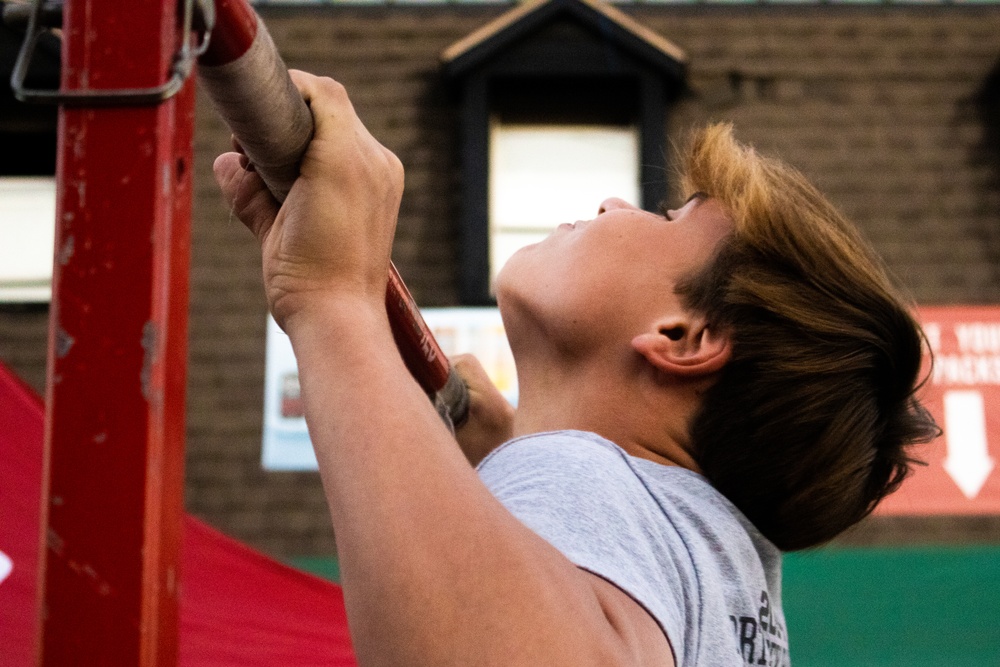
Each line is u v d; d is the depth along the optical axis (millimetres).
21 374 5949
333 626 1850
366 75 6488
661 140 6359
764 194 925
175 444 488
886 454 982
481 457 1255
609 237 944
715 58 6555
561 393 937
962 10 6570
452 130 6391
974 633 4961
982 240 6172
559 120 6551
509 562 562
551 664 544
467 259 6121
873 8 6590
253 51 575
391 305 899
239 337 5895
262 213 707
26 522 1686
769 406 883
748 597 798
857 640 4910
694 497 829
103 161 480
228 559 1833
